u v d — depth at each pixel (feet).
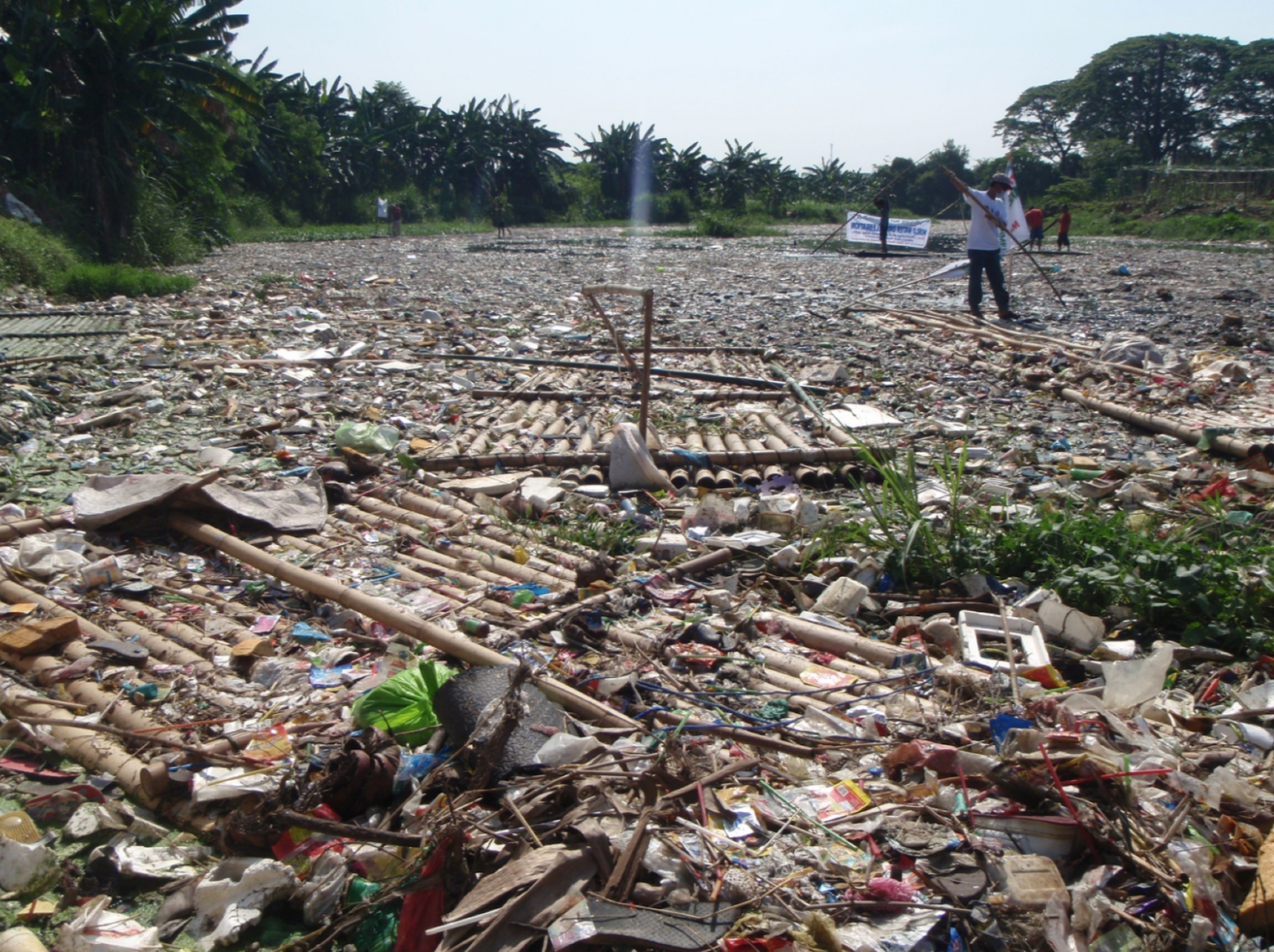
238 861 9.45
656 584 16.29
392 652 13.92
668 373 32.55
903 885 9.01
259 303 48.70
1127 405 28.94
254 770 10.77
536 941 8.14
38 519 17.47
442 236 135.85
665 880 8.96
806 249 102.53
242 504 18.37
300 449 23.41
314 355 34.19
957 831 9.69
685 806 9.96
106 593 15.37
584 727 11.45
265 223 127.65
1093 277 68.74
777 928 8.40
